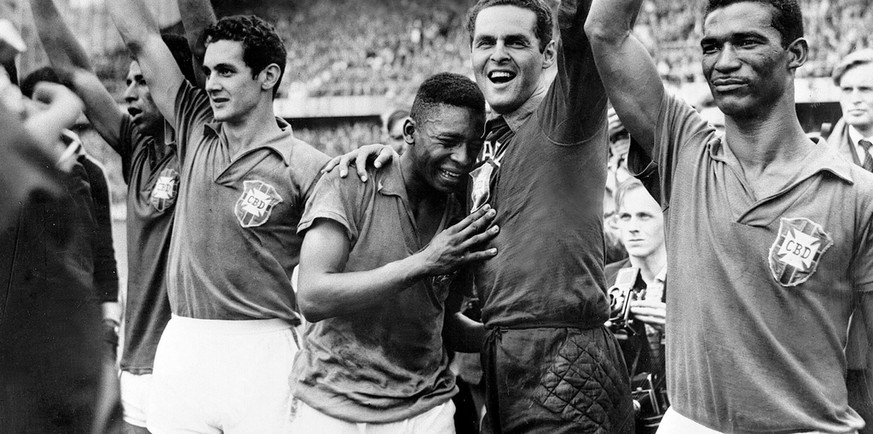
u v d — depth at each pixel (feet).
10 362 10.72
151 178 12.23
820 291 7.24
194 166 10.66
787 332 7.25
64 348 11.19
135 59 11.69
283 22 42.83
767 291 7.27
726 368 7.37
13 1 15.10
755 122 7.44
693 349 7.57
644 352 11.02
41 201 10.99
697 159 7.80
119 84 36.04
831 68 28.71
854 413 7.59
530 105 9.26
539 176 8.59
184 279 10.55
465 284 9.68
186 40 12.25
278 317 10.52
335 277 8.44
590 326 8.72
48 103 12.01
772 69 7.23
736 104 7.32
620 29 7.93
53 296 11.19
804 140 7.52
